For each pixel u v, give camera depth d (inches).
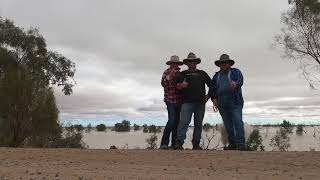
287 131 1561.3
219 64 429.7
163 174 267.0
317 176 261.6
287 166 295.9
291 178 255.4
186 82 425.4
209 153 349.7
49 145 1068.5
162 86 440.8
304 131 1740.9
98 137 1445.6
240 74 425.1
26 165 300.8
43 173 269.1
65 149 382.9
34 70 1914.4
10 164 305.0
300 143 1364.4
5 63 1803.6
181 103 434.6
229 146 430.0
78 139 1133.7
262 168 289.6
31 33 1995.6
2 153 354.9
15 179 250.8
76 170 280.8
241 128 420.2
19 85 997.2
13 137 986.1
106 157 334.3
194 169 286.0
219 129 465.4
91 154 347.6
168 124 435.2
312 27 1491.1
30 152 359.3
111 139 1322.6
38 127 1019.3
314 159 317.7
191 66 432.8
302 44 1507.1
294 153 345.1
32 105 1011.9
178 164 305.0
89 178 253.4
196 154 344.5
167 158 327.9
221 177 257.4
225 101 423.8
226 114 428.1
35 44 1989.4
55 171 276.8
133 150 374.6
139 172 274.4
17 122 991.0
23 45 1957.4
